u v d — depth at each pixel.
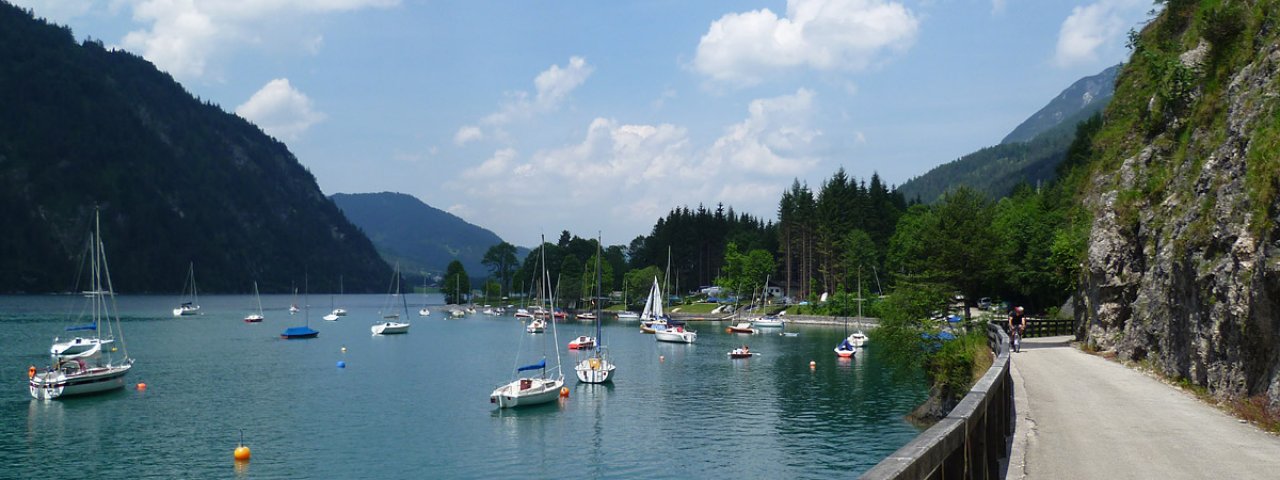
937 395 44.91
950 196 78.25
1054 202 90.75
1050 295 78.38
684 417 51.19
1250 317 16.94
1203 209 21.66
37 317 156.38
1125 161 36.81
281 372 75.88
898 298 50.31
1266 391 15.79
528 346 106.00
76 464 39.75
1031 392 20.16
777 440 44.16
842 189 154.88
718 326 143.50
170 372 75.31
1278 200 16.34
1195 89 34.75
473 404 56.94
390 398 59.62
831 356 87.56
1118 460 11.84
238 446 43.59
